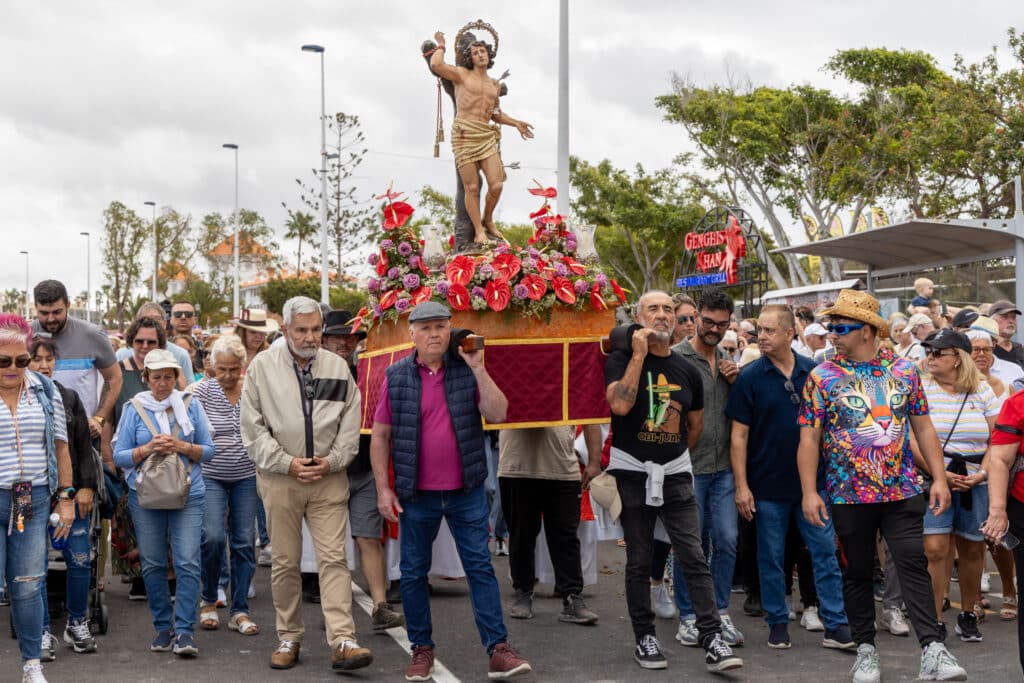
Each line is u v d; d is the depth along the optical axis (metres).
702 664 6.20
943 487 5.83
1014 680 5.71
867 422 5.71
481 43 7.39
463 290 6.31
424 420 5.88
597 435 7.45
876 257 17.72
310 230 51.62
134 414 6.51
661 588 7.49
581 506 8.09
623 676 5.94
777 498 6.51
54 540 5.99
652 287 46.59
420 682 5.84
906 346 11.05
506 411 5.99
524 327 6.45
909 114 34.50
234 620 7.12
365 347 7.69
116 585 8.69
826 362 5.96
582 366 6.57
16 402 5.60
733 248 28.14
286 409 6.09
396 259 6.66
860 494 5.69
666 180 42.62
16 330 5.50
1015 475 5.42
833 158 35.16
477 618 5.88
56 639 6.83
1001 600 7.86
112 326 67.12
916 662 6.14
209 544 6.98
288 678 5.93
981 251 15.81
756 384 6.55
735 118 38.59
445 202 37.69
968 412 6.91
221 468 7.00
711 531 6.73
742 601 8.07
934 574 6.83
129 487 6.53
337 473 6.17
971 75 29.12
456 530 5.92
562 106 17.88
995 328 8.34
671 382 6.16
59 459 5.89
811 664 6.16
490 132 7.38
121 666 6.19
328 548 6.08
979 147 28.02
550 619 7.48
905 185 33.09
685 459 6.16
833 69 37.25
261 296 51.44
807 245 16.77
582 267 6.59
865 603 5.73
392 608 7.62
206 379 7.25
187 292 56.12
